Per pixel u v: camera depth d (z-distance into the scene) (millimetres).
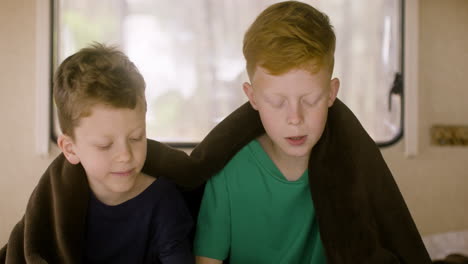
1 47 1927
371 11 2037
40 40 1902
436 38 2098
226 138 898
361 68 2053
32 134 1948
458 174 2141
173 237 836
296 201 905
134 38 1963
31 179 1955
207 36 1985
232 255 942
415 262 852
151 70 1981
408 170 2105
